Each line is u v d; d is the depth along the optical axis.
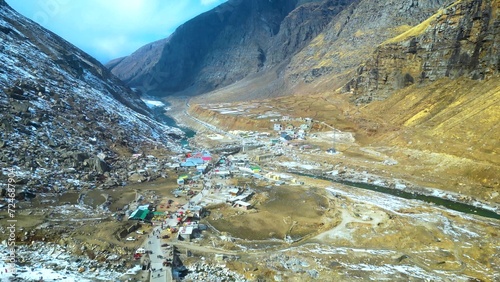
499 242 80.94
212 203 101.19
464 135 139.50
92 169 117.88
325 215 96.06
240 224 89.00
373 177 131.75
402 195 116.62
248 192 111.38
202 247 76.31
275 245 79.12
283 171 143.50
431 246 79.56
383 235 83.44
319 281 64.94
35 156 108.75
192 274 65.75
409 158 143.75
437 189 116.94
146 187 112.81
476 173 118.75
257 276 65.69
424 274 68.75
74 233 75.44
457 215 95.94
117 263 67.19
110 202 97.06
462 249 78.00
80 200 95.94
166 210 94.31
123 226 80.88
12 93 130.00
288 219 93.12
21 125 117.69
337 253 75.62
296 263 71.06
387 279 66.38
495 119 136.38
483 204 105.38
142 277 62.44
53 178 103.31
